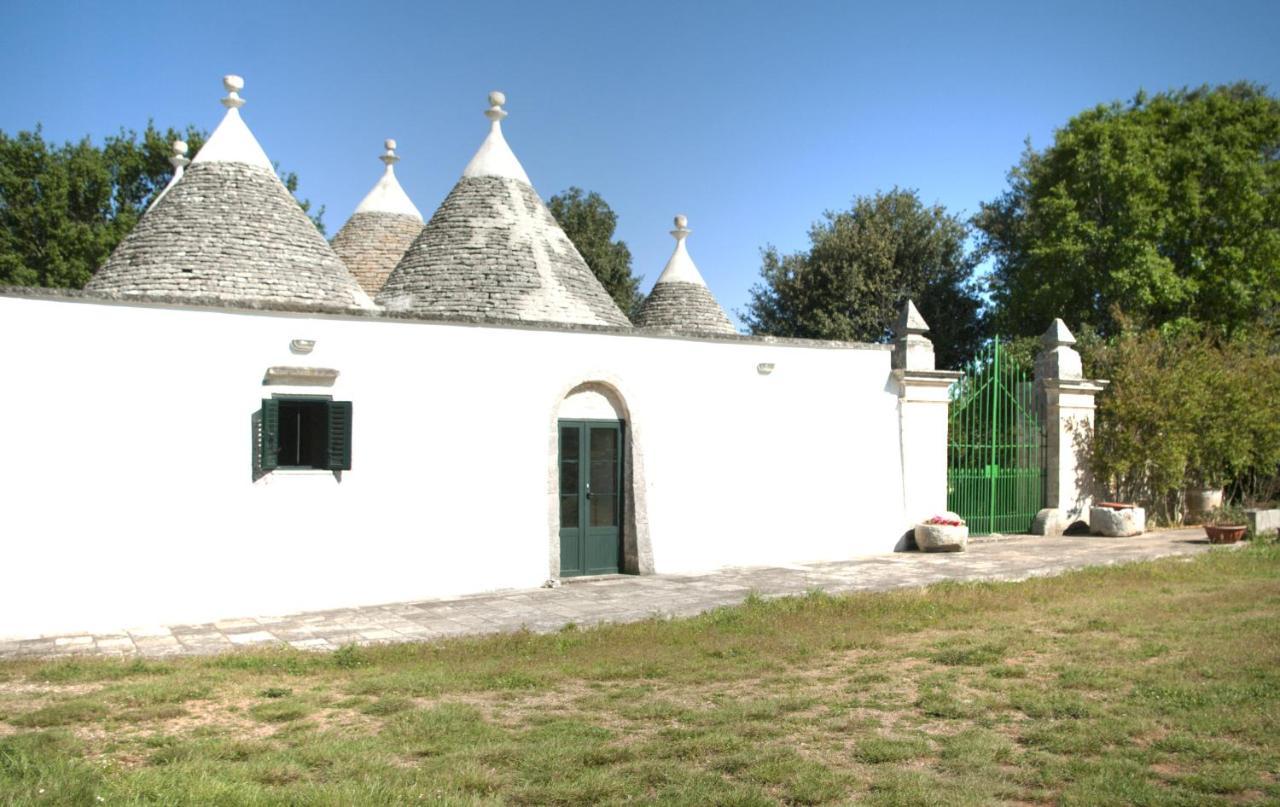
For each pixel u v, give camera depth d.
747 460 14.98
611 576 13.77
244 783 5.01
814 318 33.09
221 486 10.88
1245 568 12.60
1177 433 18.23
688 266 21.52
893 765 5.38
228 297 12.83
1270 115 27.34
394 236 19.11
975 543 16.98
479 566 12.53
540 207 16.62
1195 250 26.17
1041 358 19.05
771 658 8.12
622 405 14.03
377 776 5.19
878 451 16.31
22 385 9.80
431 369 12.33
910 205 34.41
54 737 5.87
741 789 4.96
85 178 31.28
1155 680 6.91
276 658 8.35
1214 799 4.74
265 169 14.52
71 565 10.02
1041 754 5.47
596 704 6.74
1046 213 27.08
